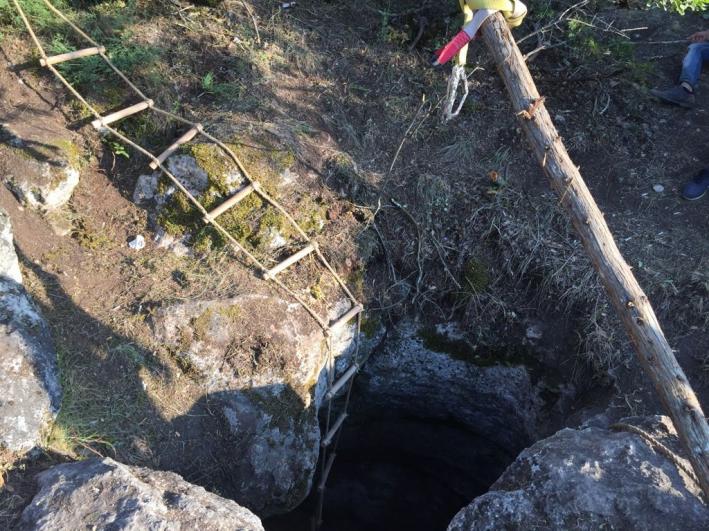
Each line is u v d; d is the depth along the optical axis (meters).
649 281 4.94
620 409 4.56
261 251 4.73
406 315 5.20
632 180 5.57
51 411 3.77
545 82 5.91
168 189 4.73
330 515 6.32
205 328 4.31
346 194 5.07
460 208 5.30
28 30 4.97
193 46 5.27
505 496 3.54
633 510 3.34
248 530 3.30
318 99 5.38
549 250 5.13
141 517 3.15
